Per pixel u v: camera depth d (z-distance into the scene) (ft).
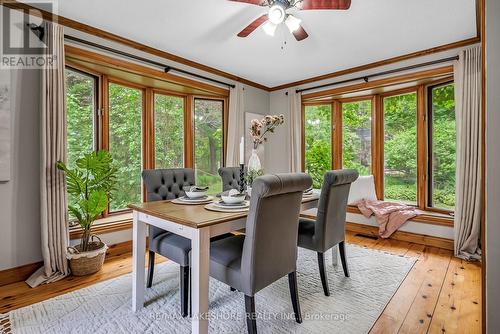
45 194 7.54
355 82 12.53
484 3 3.94
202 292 4.76
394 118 12.67
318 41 9.62
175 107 12.89
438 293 6.90
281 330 5.45
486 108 3.92
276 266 5.21
